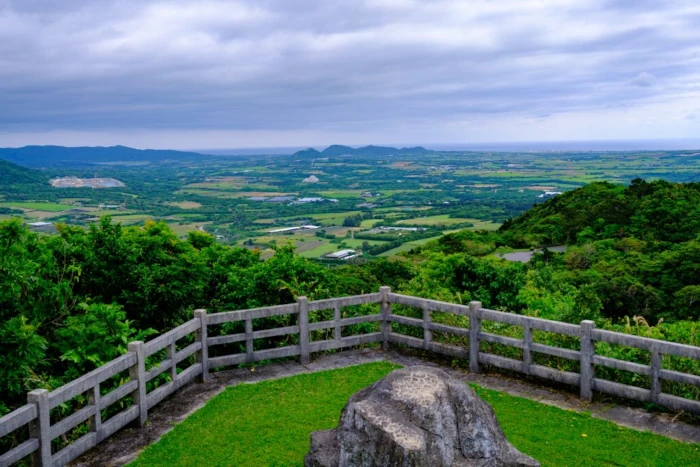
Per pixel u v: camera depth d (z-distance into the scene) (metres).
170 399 7.40
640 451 5.86
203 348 7.95
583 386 7.11
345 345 8.98
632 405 6.93
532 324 7.51
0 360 5.97
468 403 4.60
